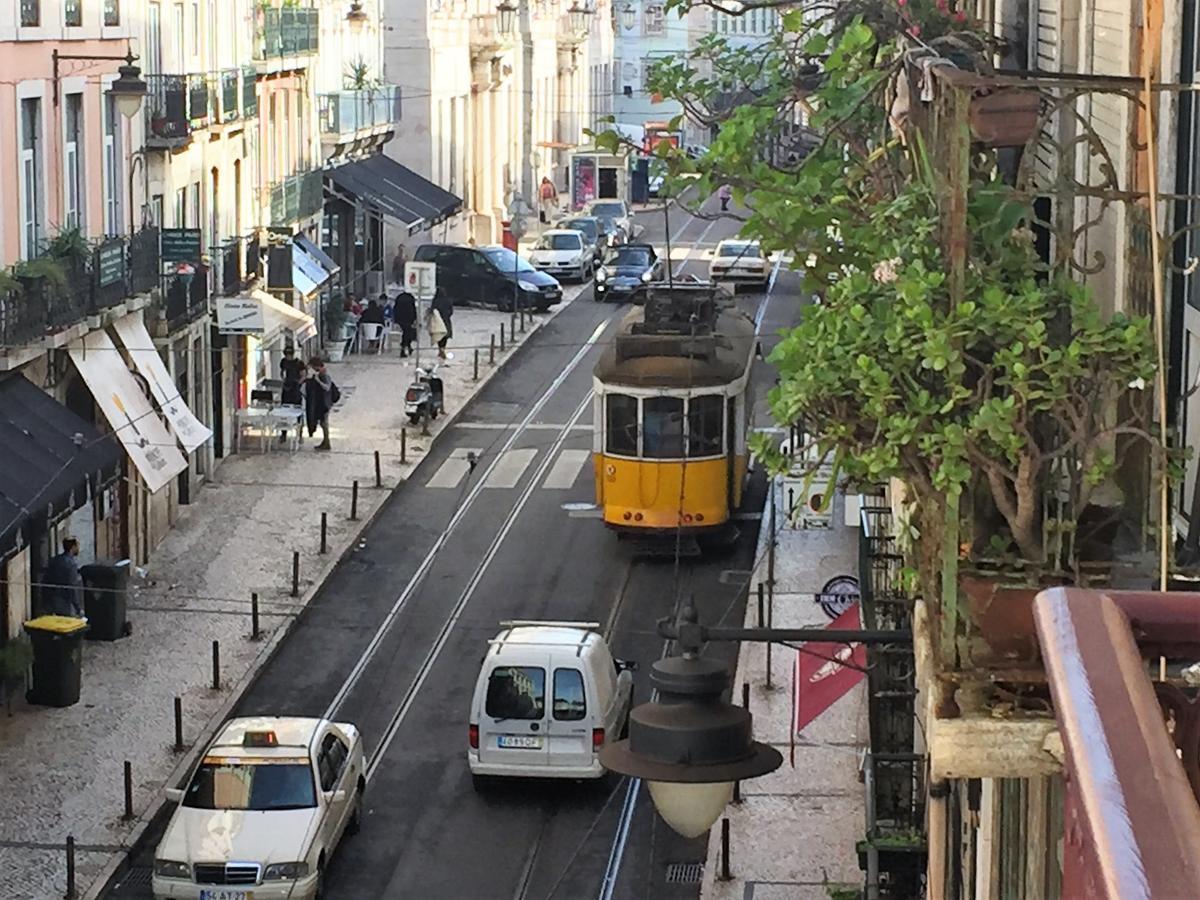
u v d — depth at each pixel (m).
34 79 28.75
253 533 34.03
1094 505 8.76
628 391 32.41
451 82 68.62
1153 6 8.88
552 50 87.50
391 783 23.20
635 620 29.86
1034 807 9.20
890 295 8.30
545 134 86.56
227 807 19.69
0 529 23.14
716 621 29.36
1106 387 7.67
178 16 38.66
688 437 32.34
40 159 29.11
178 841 19.27
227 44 42.44
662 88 13.30
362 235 58.97
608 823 21.94
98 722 24.50
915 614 9.55
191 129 37.34
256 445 40.72
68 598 27.17
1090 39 11.62
